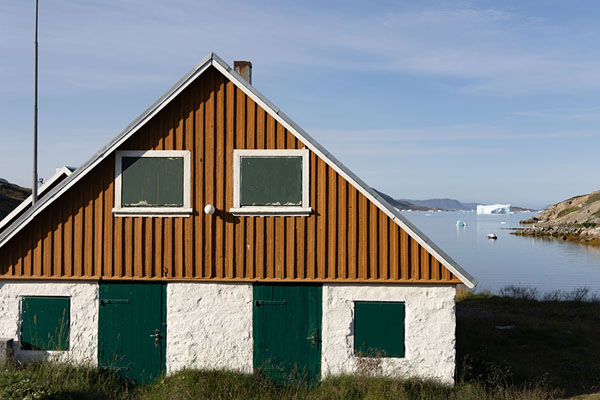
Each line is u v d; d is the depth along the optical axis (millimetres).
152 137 12695
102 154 12406
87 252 12500
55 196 12422
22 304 12508
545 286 39938
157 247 12516
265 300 12422
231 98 12711
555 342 17203
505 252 70625
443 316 12117
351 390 11266
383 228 12312
